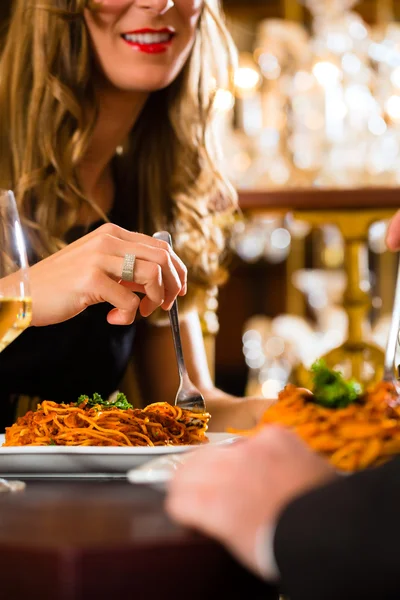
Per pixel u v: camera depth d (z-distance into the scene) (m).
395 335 1.03
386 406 0.88
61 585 0.66
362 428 0.85
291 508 0.66
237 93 2.80
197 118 1.70
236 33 3.80
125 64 1.53
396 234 1.05
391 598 0.61
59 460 0.95
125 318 1.17
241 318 3.78
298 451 0.73
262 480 0.70
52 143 1.58
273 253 3.53
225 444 0.96
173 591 0.68
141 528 0.74
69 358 1.57
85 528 0.74
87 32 1.54
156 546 0.68
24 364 1.55
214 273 1.72
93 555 0.66
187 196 1.69
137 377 1.69
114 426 1.02
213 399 1.42
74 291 1.18
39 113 1.59
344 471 0.84
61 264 1.20
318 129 2.51
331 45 2.55
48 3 1.56
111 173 1.70
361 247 1.94
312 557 0.63
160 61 1.53
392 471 0.67
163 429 1.05
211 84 1.71
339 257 3.63
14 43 1.64
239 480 0.70
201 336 1.71
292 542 0.64
